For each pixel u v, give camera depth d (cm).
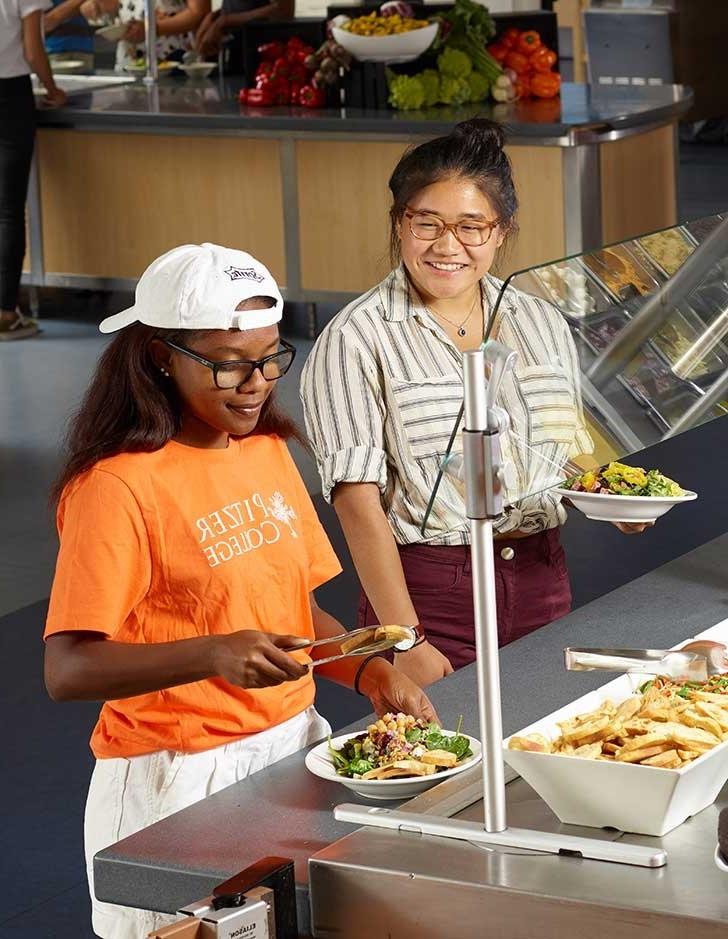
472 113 732
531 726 181
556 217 702
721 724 175
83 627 193
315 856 164
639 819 165
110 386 201
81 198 826
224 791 193
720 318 215
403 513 266
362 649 184
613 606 249
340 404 259
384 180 748
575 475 188
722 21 1312
